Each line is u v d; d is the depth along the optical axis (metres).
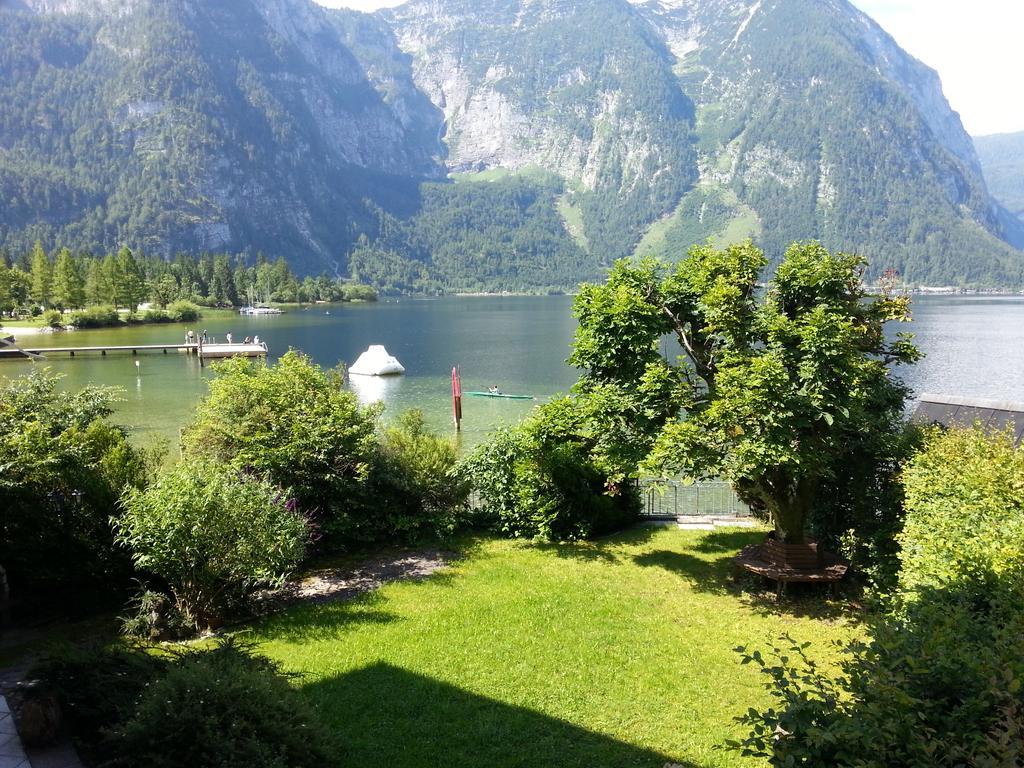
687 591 12.21
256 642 9.77
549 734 7.51
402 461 15.45
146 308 126.50
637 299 12.58
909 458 11.05
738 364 11.55
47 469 10.77
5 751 6.41
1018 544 7.21
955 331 90.12
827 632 10.41
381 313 160.12
